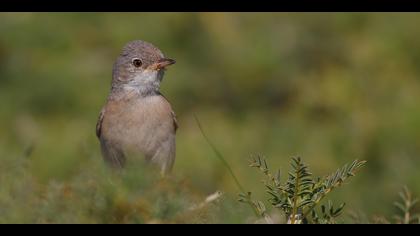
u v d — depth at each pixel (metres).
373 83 16.02
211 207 5.02
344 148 15.30
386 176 14.80
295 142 15.17
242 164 14.29
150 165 5.28
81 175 5.12
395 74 16.12
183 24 16.31
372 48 16.27
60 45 15.94
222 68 16.02
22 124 14.87
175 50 16.12
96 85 15.47
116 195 4.84
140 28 16.16
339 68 16.27
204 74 15.93
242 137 14.95
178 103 15.51
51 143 14.34
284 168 14.45
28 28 16.02
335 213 5.70
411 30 16.41
